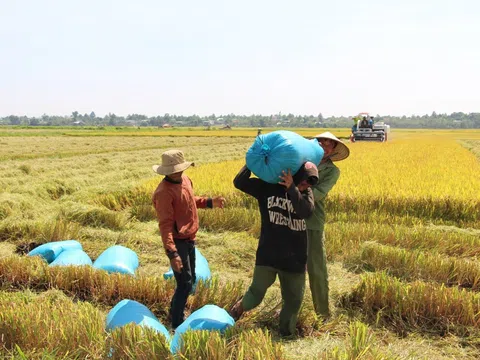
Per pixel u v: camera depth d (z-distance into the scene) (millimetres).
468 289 6129
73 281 5566
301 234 4273
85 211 9070
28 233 8047
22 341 3979
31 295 5129
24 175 16594
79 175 17516
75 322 4129
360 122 43469
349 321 4957
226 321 4277
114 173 18156
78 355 3787
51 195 13156
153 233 8633
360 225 8617
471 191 10938
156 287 5352
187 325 4164
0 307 4402
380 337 4680
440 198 10188
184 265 4578
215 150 35344
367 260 6832
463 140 56500
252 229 8602
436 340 4633
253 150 4098
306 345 4273
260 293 4402
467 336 4688
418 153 26656
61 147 36281
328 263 6984
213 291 5277
